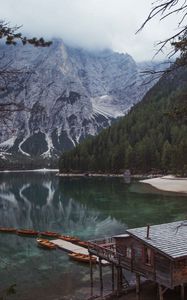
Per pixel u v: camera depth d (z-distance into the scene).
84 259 44.00
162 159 183.50
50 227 69.75
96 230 64.25
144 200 97.56
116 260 33.03
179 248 27.17
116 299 31.70
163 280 27.33
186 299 28.64
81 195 120.88
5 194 137.12
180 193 108.62
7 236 62.97
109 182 168.38
